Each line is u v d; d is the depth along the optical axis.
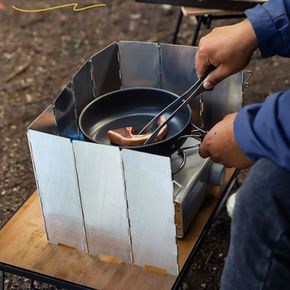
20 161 2.12
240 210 0.99
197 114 1.49
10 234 1.34
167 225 1.14
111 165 1.11
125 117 1.43
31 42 2.83
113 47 1.46
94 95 1.46
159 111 1.43
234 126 0.98
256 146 0.94
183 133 1.27
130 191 1.13
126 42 1.45
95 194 1.18
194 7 1.63
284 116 0.92
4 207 1.92
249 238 0.98
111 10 3.04
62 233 1.29
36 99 2.46
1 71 2.64
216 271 1.66
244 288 1.02
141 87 1.46
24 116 2.36
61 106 1.31
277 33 1.16
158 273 1.22
